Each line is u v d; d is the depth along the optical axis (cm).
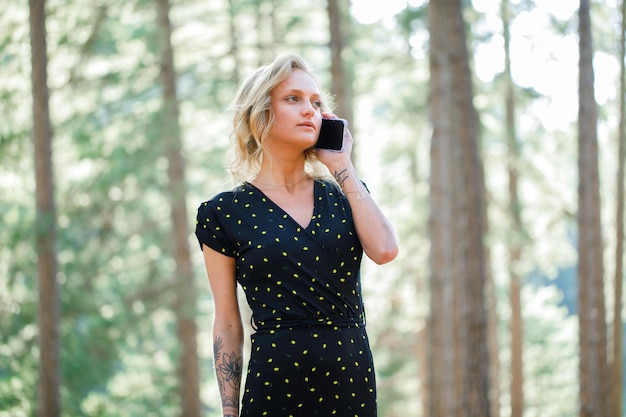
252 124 275
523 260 1938
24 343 1532
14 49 1475
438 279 1428
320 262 265
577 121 1325
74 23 1521
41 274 1365
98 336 1614
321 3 1647
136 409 1727
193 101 1645
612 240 1822
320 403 261
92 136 1614
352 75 1438
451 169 1194
